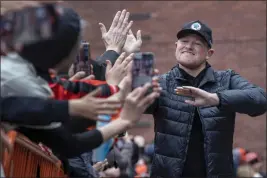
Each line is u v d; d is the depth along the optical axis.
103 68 4.05
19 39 2.82
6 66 2.95
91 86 3.35
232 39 19.23
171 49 19.69
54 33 2.83
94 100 2.92
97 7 20.08
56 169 3.38
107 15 20.03
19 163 3.15
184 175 4.80
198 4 19.53
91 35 19.95
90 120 3.53
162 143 4.84
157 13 19.81
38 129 3.09
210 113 4.79
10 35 2.84
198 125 4.84
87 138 3.09
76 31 2.98
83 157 4.09
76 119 3.45
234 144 19.11
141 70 3.10
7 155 3.03
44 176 3.29
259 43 19.08
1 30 2.85
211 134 4.76
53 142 3.07
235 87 4.86
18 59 2.98
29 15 2.78
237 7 19.22
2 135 3.00
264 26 19.08
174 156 4.79
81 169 4.01
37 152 3.19
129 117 3.10
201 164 4.80
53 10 2.80
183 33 4.90
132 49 4.42
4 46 2.94
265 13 19.06
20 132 3.14
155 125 4.95
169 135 4.82
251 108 4.51
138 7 19.95
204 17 19.47
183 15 19.64
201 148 4.81
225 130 4.80
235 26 19.23
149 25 19.86
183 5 19.62
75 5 20.06
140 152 13.69
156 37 19.80
